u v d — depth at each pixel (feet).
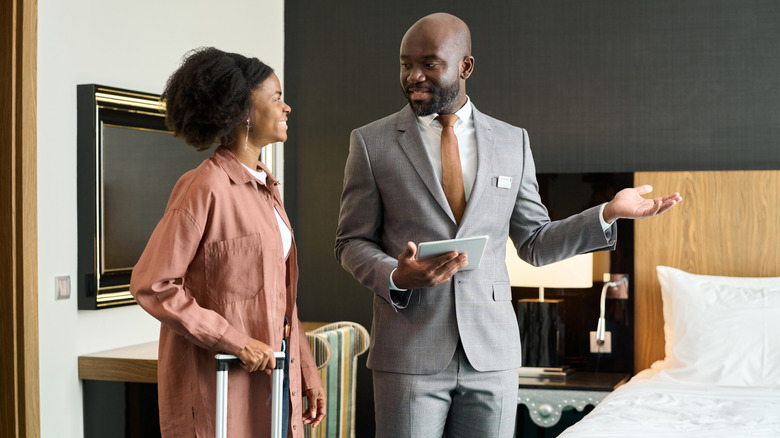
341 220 7.56
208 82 6.56
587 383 12.53
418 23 7.10
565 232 7.19
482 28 14.26
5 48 9.84
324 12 15.14
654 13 13.50
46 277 10.26
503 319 7.20
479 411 7.10
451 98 7.09
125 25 11.64
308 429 11.25
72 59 10.72
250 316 6.59
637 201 6.93
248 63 6.82
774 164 12.96
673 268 12.75
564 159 13.89
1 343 9.85
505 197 7.30
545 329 13.10
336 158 15.08
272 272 6.72
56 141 10.46
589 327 13.56
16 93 9.82
